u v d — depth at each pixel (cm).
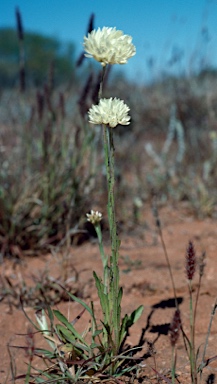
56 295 245
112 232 163
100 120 154
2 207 315
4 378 184
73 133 380
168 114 714
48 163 338
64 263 268
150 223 382
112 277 167
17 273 289
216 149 468
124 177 466
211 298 244
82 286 261
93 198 358
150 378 179
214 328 215
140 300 251
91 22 276
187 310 234
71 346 171
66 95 383
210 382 173
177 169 474
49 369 175
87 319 228
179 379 177
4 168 341
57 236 326
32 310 237
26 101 516
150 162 555
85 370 167
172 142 667
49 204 333
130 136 652
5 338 215
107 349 168
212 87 715
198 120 632
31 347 141
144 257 314
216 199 414
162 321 225
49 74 349
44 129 344
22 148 367
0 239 314
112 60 151
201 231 362
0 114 530
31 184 340
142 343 206
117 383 168
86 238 347
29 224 324
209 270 281
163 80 764
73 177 336
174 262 301
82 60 355
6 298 249
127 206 404
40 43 1720
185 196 430
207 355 192
